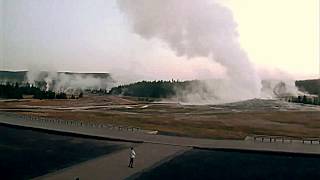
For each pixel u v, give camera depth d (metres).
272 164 37.72
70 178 30.52
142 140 48.94
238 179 32.22
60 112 71.69
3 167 34.72
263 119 60.16
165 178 31.69
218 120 61.00
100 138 50.53
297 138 51.31
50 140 49.38
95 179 30.41
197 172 33.94
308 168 36.16
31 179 30.52
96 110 72.69
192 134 53.84
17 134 53.66
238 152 43.34
